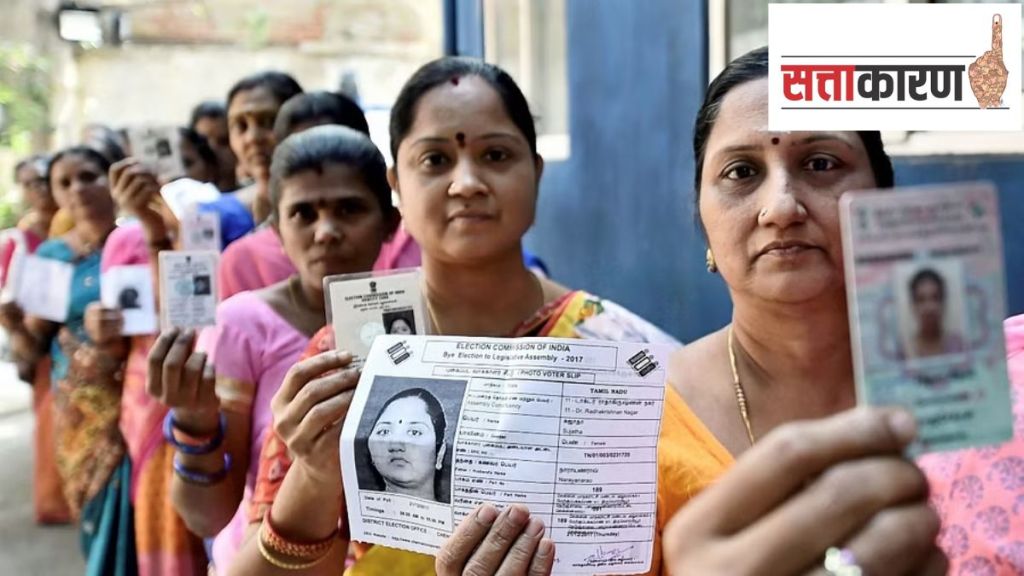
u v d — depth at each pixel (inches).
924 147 85.4
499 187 64.3
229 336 81.9
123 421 116.4
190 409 76.7
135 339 114.5
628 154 135.9
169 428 79.4
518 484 43.9
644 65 130.1
